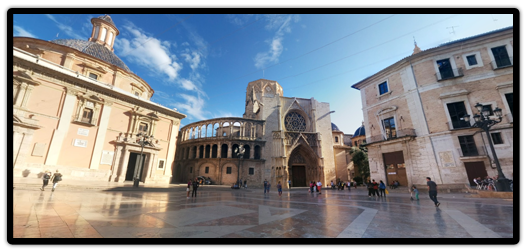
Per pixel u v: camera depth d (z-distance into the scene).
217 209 9.25
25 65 18.53
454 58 20.50
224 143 36.31
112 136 23.61
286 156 38.81
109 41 32.81
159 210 8.66
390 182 23.11
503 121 17.41
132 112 25.56
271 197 16.78
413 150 21.12
